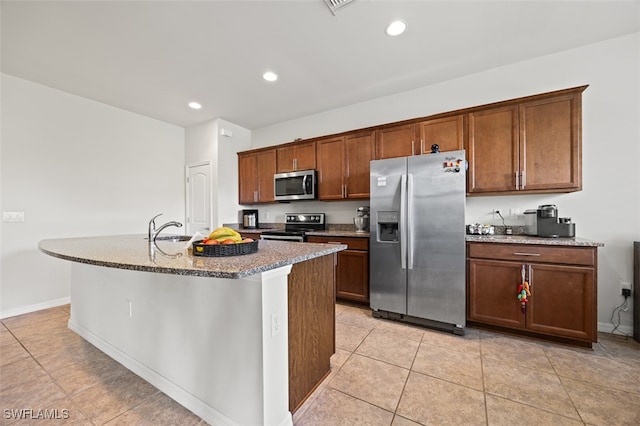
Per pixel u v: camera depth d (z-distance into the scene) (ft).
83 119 10.96
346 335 7.59
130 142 12.54
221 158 13.80
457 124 8.77
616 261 7.51
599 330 7.64
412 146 9.56
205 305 4.43
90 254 4.69
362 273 9.68
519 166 7.86
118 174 12.07
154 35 7.18
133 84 9.91
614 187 7.55
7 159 9.08
